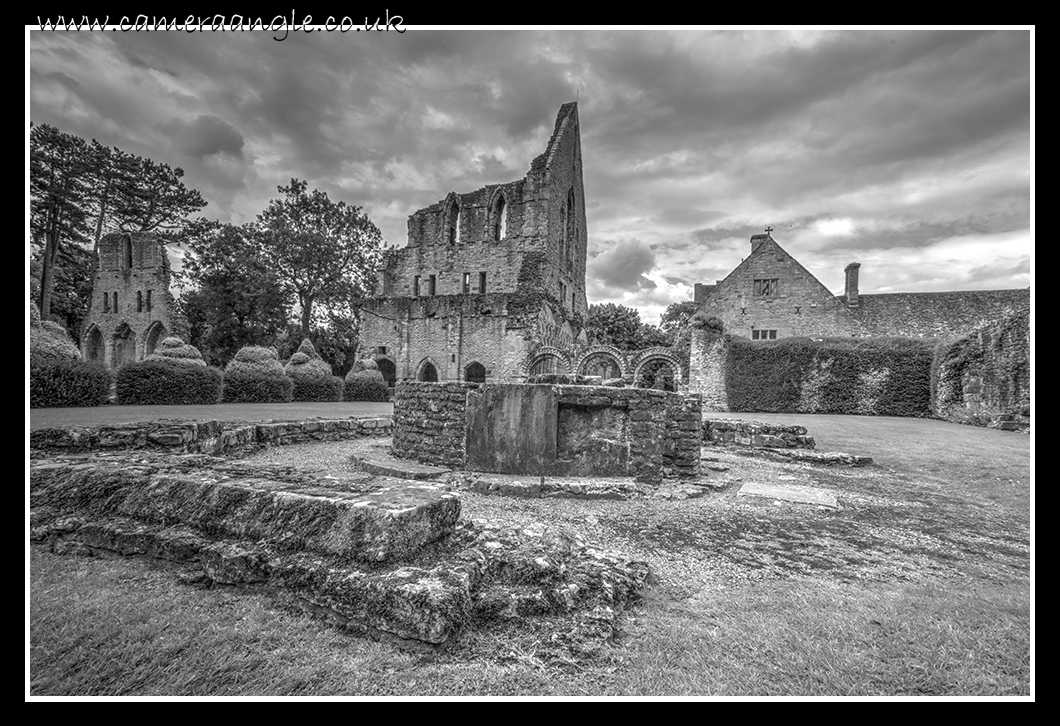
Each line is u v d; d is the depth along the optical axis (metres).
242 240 33.62
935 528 4.77
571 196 39.00
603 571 2.98
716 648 2.41
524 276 31.52
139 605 2.50
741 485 6.66
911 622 2.69
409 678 2.05
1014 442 11.05
